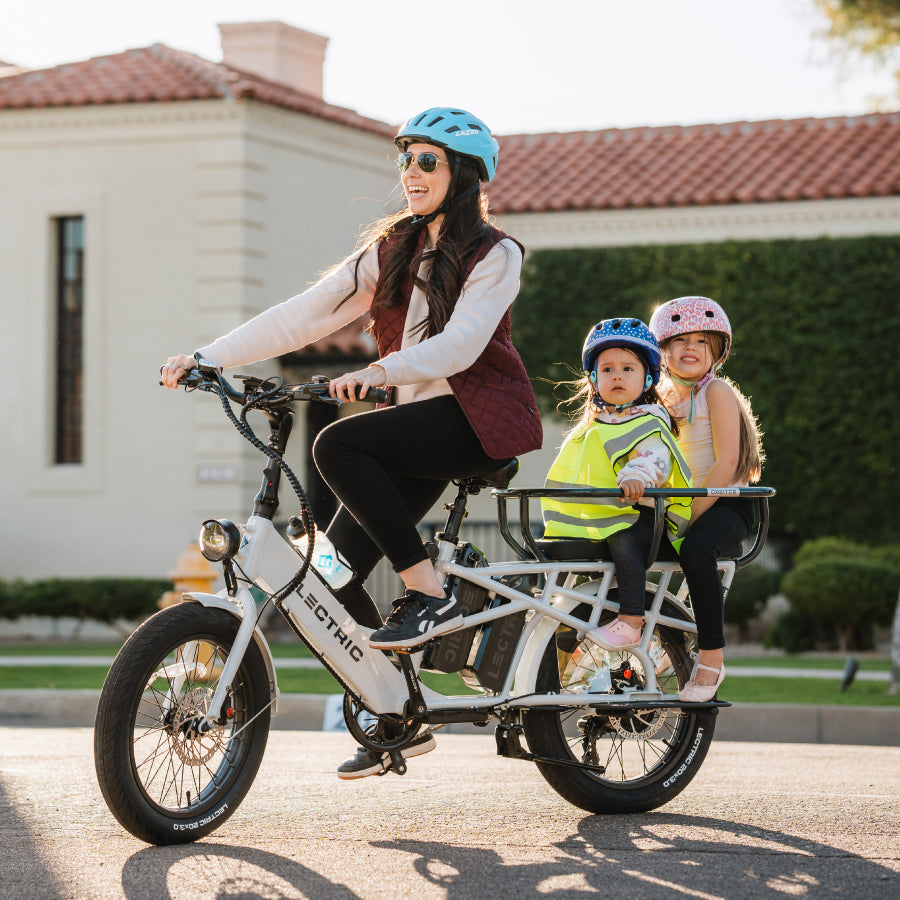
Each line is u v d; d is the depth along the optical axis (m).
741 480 6.11
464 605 5.43
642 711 5.82
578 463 5.75
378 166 20.89
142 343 18.67
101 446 18.75
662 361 6.18
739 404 6.09
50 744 8.49
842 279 20.38
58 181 19.00
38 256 19.03
